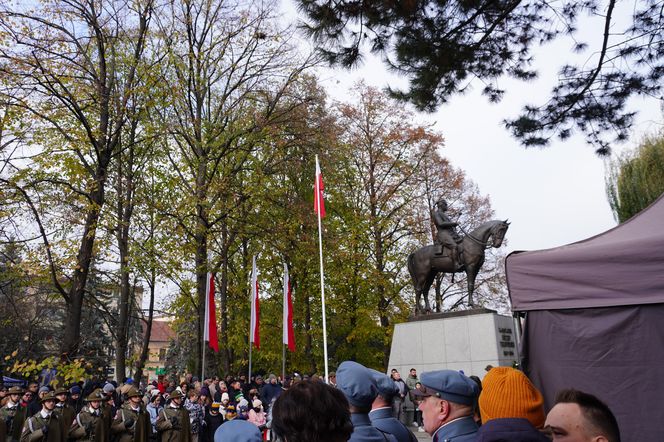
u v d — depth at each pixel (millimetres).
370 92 29391
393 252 29062
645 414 4707
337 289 27969
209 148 21750
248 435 2293
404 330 16906
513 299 5555
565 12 8938
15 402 10859
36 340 24688
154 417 12234
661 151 22500
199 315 21219
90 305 21484
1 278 15141
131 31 20266
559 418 2189
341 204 28672
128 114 16875
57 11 15797
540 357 5379
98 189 16078
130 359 23047
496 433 2314
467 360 15344
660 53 9109
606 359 4965
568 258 5277
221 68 22703
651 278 4844
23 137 15000
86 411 9594
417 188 29906
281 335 27219
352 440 2605
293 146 22984
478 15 8516
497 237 15578
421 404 3166
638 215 5621
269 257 26203
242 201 21469
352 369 2803
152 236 21734
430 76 8852
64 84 15789
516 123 10109
